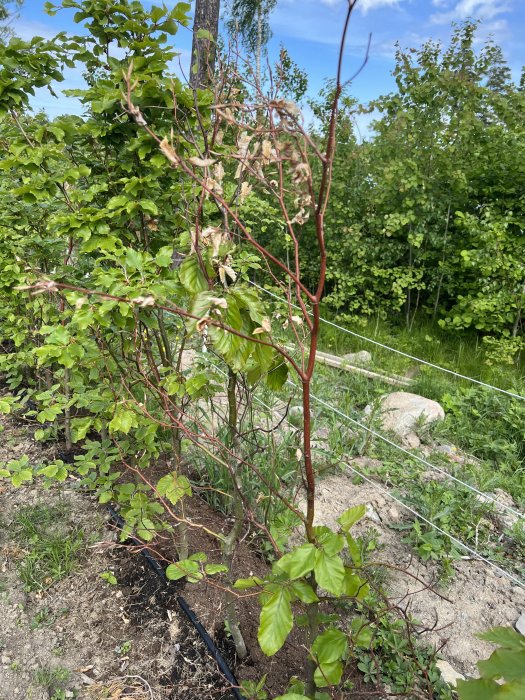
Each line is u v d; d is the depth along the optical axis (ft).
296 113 3.52
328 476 11.71
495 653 2.78
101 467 8.46
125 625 7.82
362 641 5.06
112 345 8.95
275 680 6.93
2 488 10.50
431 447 13.71
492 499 11.52
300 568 4.10
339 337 21.47
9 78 7.65
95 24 7.30
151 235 7.99
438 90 20.98
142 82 6.62
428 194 21.09
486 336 19.80
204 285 5.20
